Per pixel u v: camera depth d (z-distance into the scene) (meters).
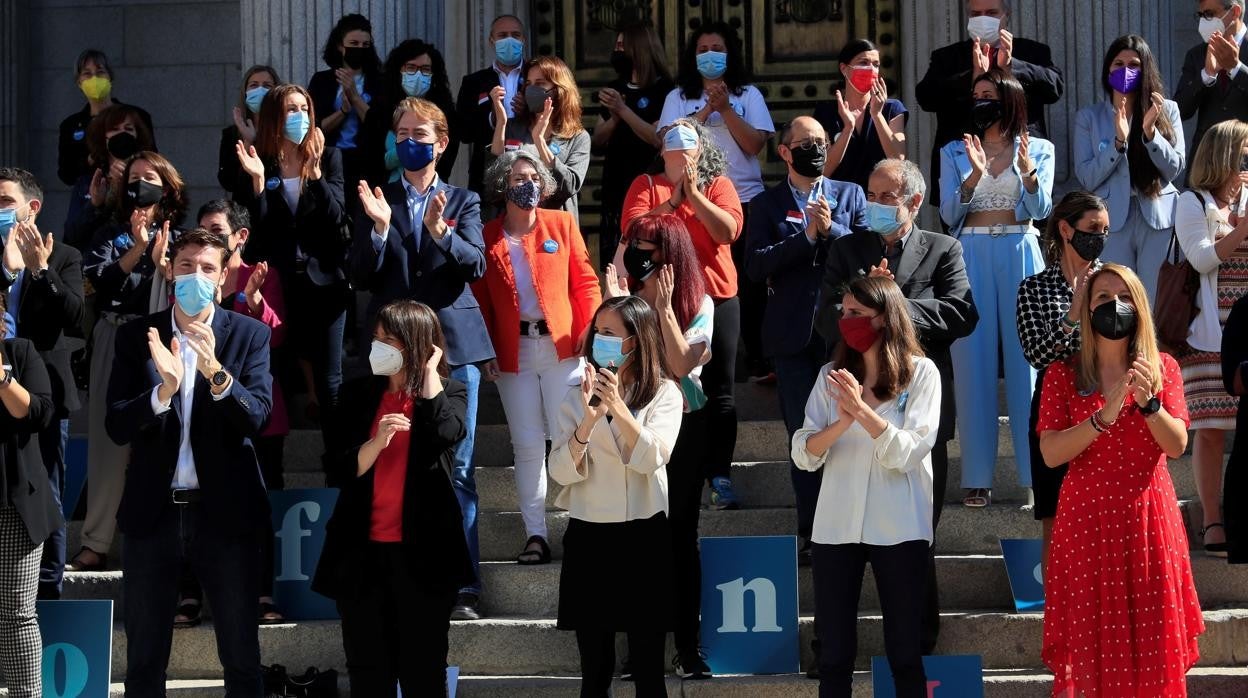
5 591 10.48
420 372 9.99
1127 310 9.50
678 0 17.38
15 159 18.56
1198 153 11.69
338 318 12.96
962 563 11.57
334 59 14.61
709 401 12.11
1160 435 9.41
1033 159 12.41
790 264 11.66
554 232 12.09
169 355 9.99
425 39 15.95
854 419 9.51
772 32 17.34
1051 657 9.83
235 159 13.80
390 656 10.02
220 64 18.72
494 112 13.52
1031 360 10.88
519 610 11.65
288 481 12.95
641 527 9.84
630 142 14.55
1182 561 9.66
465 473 11.38
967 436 12.04
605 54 17.47
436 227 11.16
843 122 13.39
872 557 9.71
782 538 10.95
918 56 16.52
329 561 9.99
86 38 18.92
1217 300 11.50
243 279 12.40
